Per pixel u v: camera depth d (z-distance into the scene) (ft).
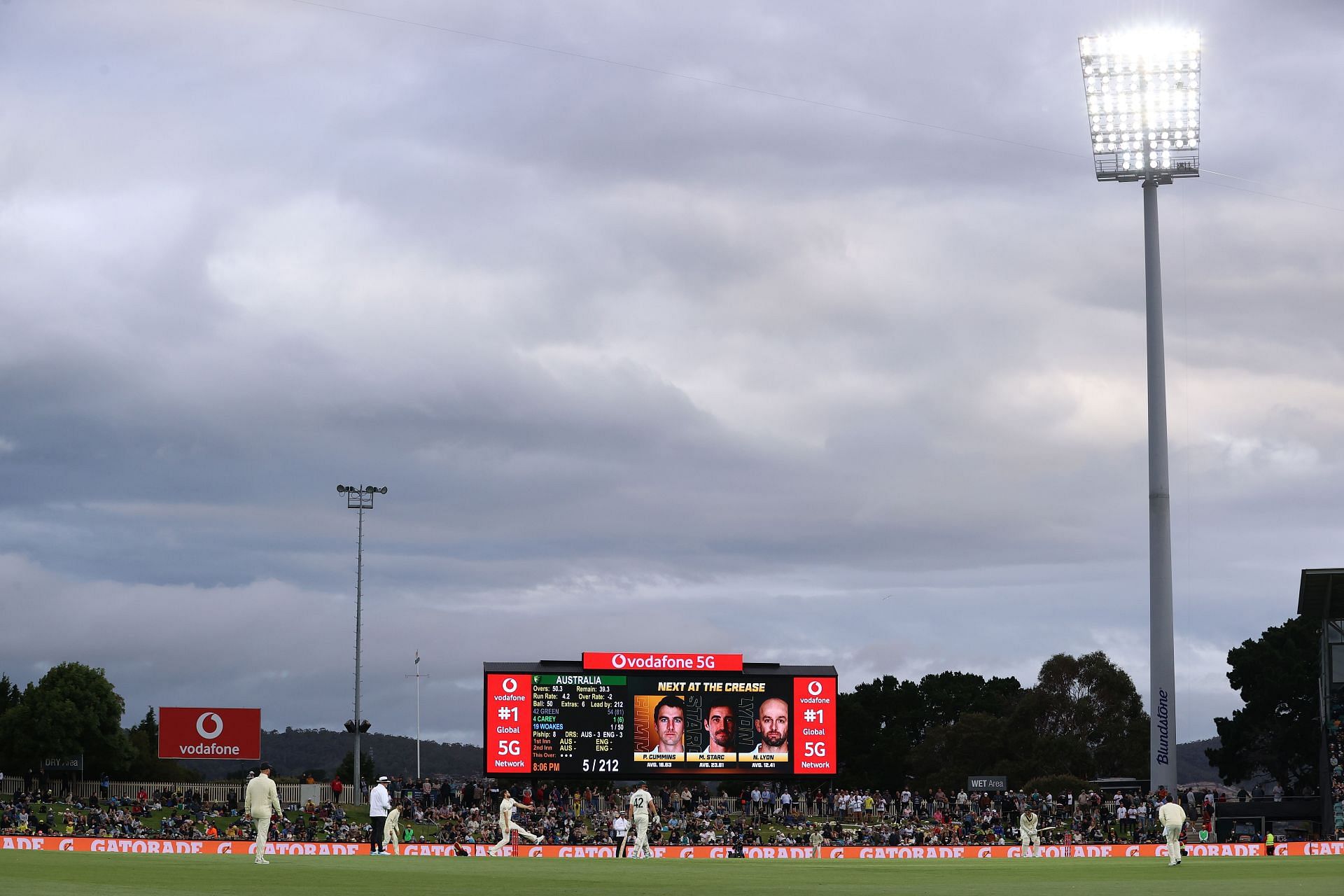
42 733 386.11
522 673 282.56
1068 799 316.60
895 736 512.22
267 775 121.49
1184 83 275.18
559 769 281.54
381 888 79.15
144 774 492.13
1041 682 474.90
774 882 93.61
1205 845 241.55
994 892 81.46
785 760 286.25
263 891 73.72
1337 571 259.80
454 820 311.27
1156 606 277.03
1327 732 285.43
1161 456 279.28
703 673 286.87
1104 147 280.72
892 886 88.69
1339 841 254.68
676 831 289.12
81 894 68.74
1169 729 273.95
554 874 102.89
